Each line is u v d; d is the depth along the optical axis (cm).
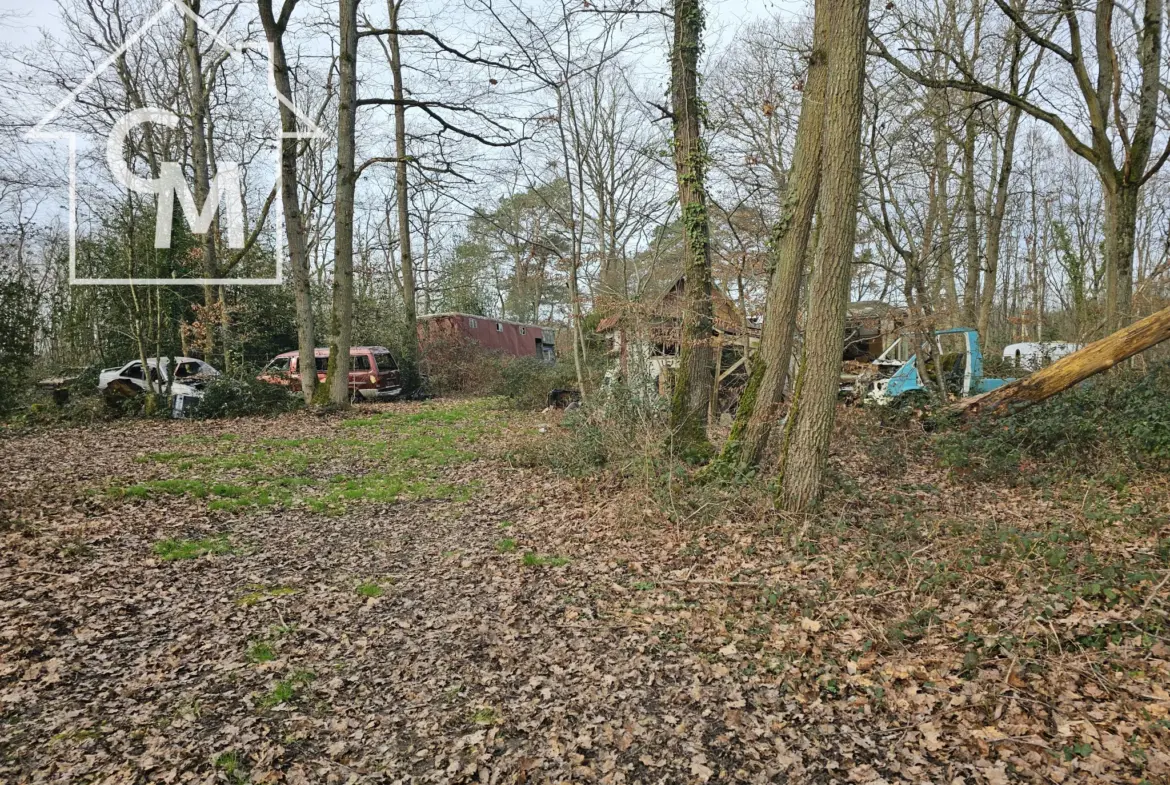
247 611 531
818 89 767
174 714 383
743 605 527
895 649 436
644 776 333
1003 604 477
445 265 4091
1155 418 880
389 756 352
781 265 793
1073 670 384
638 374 1111
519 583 600
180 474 1023
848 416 1170
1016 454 874
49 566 599
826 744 349
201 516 800
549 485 980
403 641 485
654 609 533
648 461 811
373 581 608
